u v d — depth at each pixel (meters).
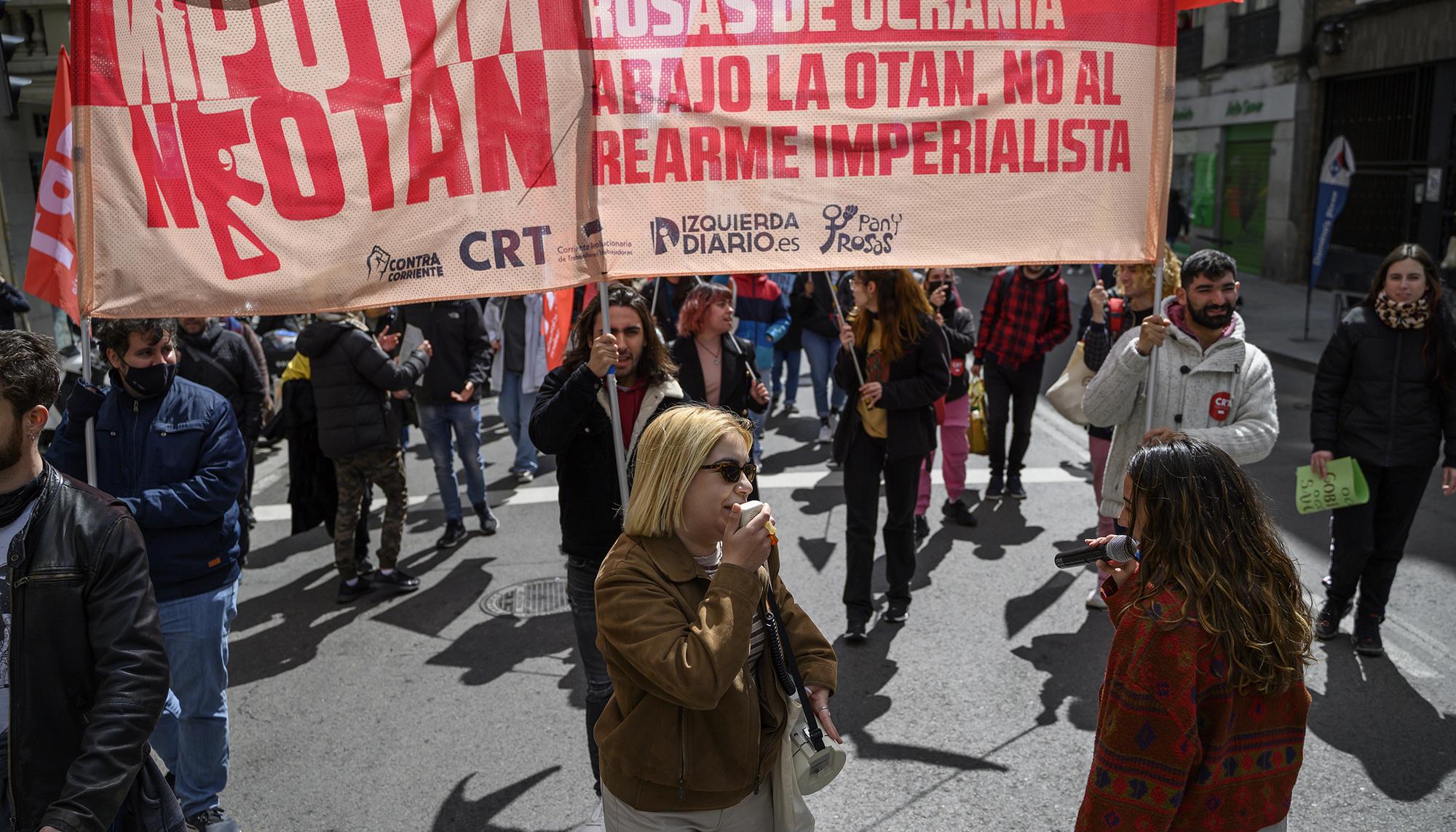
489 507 8.45
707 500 2.53
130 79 3.34
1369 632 5.23
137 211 3.38
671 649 2.41
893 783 4.23
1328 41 19.67
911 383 5.37
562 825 4.05
